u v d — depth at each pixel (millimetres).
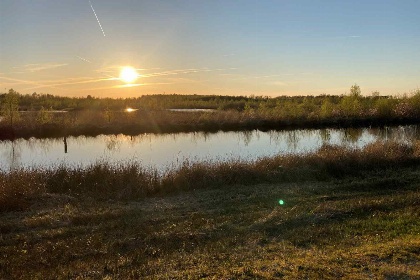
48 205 10781
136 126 34000
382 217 8586
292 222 8578
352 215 8914
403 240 6879
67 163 18406
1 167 17328
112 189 12492
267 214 9414
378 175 13727
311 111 41625
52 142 28234
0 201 10250
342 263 5895
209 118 36688
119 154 21891
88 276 6039
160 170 15492
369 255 6156
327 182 13234
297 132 33094
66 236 8281
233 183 13312
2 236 8289
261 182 13469
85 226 8969
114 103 64500
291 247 6980
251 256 6562
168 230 8445
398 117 38219
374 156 15336
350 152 16000
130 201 11547
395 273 5418
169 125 34719
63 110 52656
